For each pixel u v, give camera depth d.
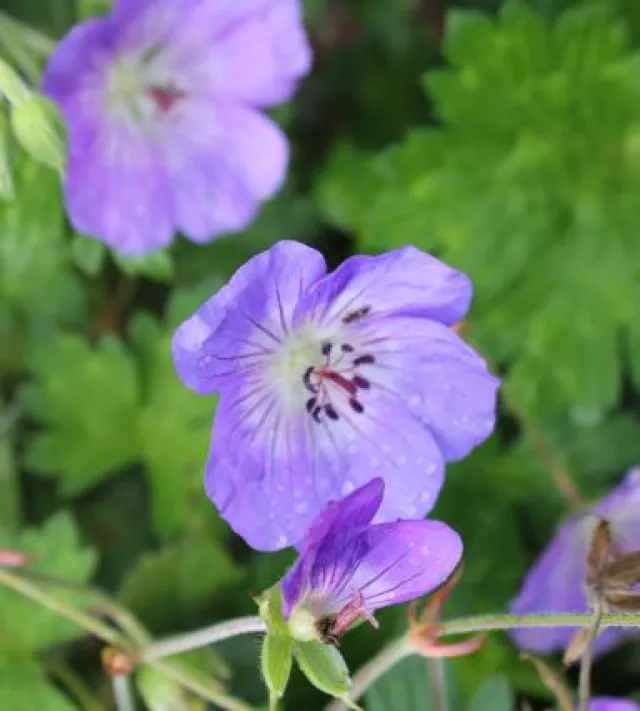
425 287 0.15
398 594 0.15
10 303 0.25
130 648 0.20
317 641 0.15
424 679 0.21
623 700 0.19
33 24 0.25
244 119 0.22
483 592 0.24
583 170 0.26
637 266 0.26
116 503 0.26
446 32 0.25
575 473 0.25
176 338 0.13
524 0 0.27
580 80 0.25
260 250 0.26
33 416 0.25
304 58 0.21
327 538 0.14
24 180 0.22
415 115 0.28
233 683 0.23
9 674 0.23
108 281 0.26
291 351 0.16
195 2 0.20
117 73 0.21
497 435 0.26
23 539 0.23
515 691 0.24
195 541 0.23
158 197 0.22
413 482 0.17
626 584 0.15
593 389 0.25
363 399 0.17
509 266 0.26
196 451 0.25
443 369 0.16
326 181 0.26
